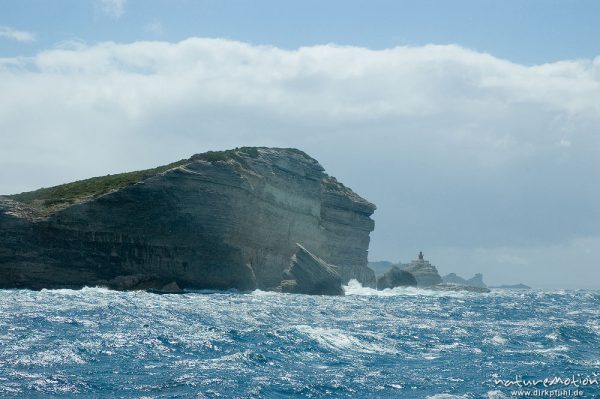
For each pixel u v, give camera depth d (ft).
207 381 123.65
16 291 313.53
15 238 338.95
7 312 207.41
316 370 138.00
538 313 310.04
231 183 380.37
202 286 372.99
